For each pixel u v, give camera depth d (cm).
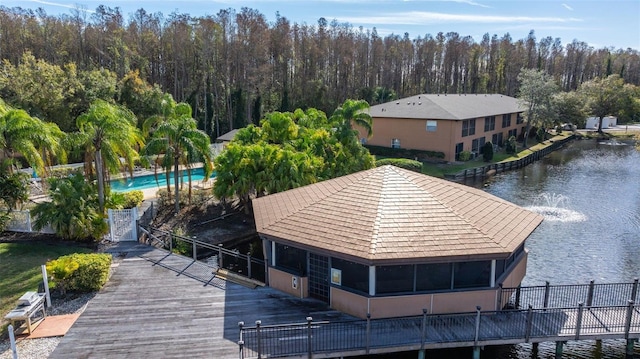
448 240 1275
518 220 1496
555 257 2117
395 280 1265
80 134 1912
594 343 1425
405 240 1266
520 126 5869
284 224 1455
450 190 1633
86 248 1838
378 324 1222
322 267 1374
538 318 1297
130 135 2083
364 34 8219
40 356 1105
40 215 1844
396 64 8781
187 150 2309
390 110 4700
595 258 2105
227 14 6444
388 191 1541
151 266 1664
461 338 1194
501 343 1205
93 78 4291
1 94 3559
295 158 2328
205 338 1177
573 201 3111
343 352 1138
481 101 5484
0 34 5488
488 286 1309
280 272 1451
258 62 6353
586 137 6625
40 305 1271
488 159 4444
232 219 2414
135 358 1086
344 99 7369
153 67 6538
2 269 1592
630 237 2383
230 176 2316
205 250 2064
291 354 1114
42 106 3781
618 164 4575
